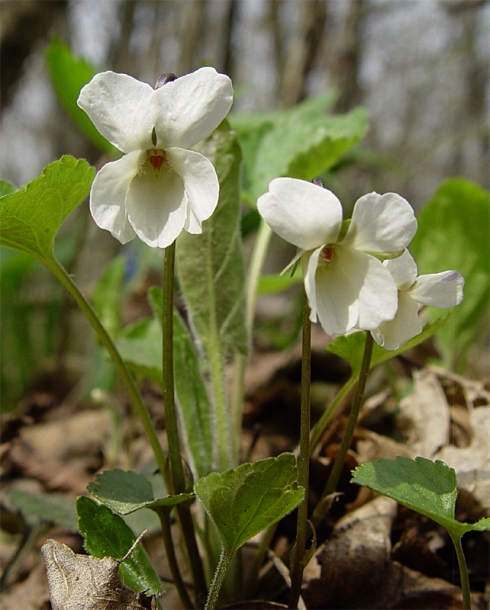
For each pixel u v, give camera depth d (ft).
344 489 0.52
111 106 0.37
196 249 0.49
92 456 0.78
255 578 0.46
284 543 0.52
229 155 0.49
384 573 0.47
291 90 1.51
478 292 0.71
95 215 0.37
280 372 0.94
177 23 2.75
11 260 1.22
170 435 0.42
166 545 0.43
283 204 0.35
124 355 0.53
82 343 1.68
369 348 0.41
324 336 1.13
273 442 0.78
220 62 2.07
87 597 0.38
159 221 0.37
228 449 0.48
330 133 0.64
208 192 0.36
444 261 0.73
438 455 0.53
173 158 0.37
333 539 0.48
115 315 0.79
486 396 0.56
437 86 4.81
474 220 0.71
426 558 0.48
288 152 0.66
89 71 1.05
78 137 2.97
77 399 1.13
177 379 0.48
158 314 0.51
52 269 0.44
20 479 0.75
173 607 0.50
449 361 0.72
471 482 0.50
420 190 5.17
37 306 1.42
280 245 1.83
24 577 0.59
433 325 0.44
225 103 0.37
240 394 0.53
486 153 4.90
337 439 0.55
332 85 2.10
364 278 0.36
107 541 0.41
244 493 0.37
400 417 0.58
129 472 0.43
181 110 0.37
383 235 0.36
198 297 0.49
